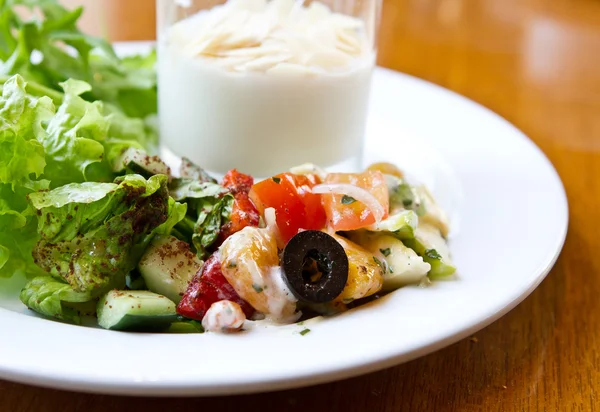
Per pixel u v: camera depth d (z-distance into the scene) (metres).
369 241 0.30
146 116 0.40
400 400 0.26
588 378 0.28
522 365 0.28
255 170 0.36
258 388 0.23
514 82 0.50
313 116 0.36
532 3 0.70
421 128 0.40
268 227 0.29
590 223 0.36
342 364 0.24
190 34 0.36
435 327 0.26
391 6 0.67
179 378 0.23
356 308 0.27
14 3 0.38
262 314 0.28
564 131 0.44
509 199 0.34
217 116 0.36
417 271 0.28
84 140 0.30
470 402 0.26
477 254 0.30
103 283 0.28
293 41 0.35
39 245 0.28
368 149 0.39
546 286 0.32
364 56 0.37
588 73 0.53
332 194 0.30
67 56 0.38
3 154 0.29
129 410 0.26
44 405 0.25
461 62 0.53
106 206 0.28
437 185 0.36
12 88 0.29
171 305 0.27
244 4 0.36
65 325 0.26
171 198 0.29
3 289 0.29
